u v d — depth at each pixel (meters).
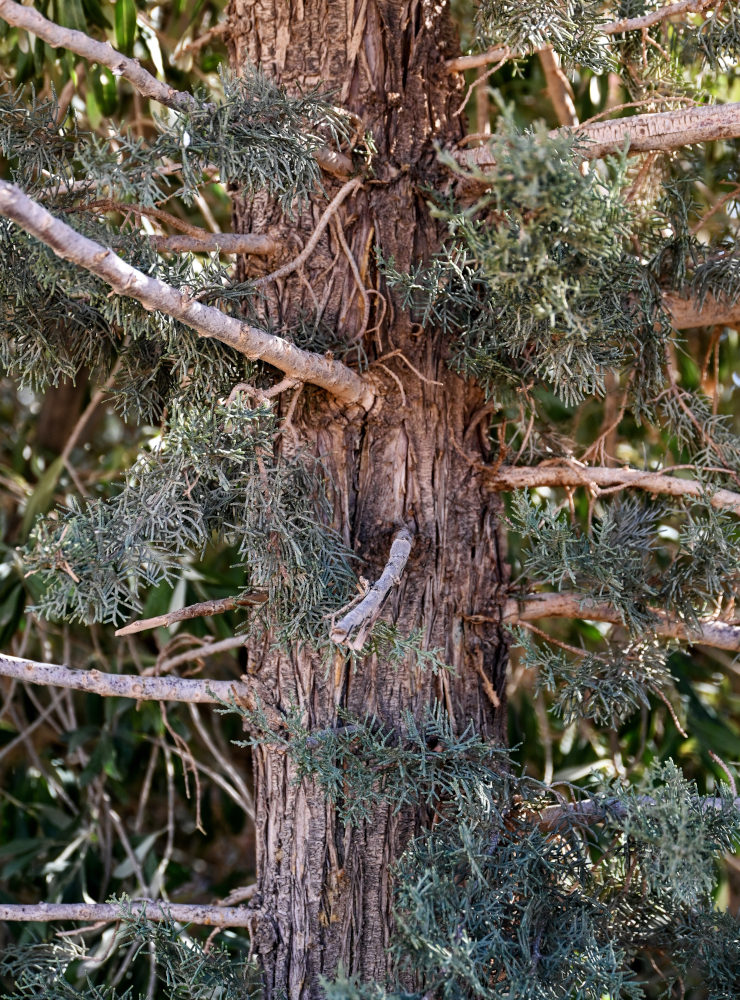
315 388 1.59
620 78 1.76
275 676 1.58
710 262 1.64
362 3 1.63
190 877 2.18
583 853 1.54
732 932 1.56
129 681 1.60
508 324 1.50
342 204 1.61
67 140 1.52
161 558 1.50
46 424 2.34
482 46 1.63
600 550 1.58
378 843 1.55
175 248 1.57
